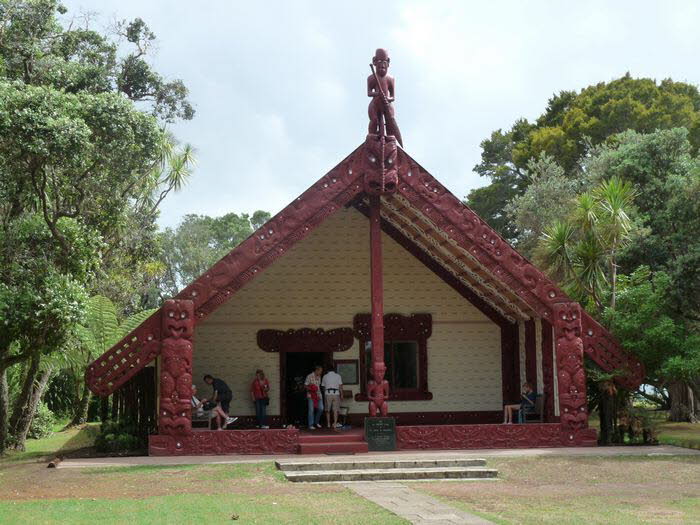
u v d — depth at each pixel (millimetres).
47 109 16578
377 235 18312
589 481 13211
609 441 18906
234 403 22031
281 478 13508
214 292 17391
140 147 18609
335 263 22922
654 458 15883
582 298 20984
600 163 27109
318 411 21125
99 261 19609
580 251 20125
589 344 18625
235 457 16281
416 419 22781
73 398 32375
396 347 23125
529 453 16562
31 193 19062
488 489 12375
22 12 21703
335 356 22594
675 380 19922
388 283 23188
